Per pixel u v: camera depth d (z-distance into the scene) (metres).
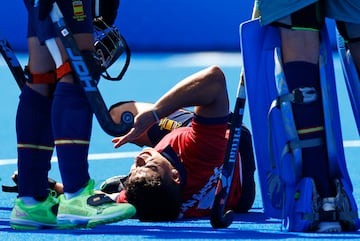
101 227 14.16
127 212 13.38
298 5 12.98
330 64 13.45
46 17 12.96
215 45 56.56
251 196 15.91
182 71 46.97
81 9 13.10
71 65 12.87
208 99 14.51
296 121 13.31
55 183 16.20
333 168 13.38
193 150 14.77
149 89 39.75
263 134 13.48
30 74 13.73
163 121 16.17
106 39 16.41
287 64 13.29
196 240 12.77
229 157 13.77
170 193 14.61
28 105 13.70
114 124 12.75
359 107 14.21
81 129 13.21
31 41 13.70
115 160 22.84
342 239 12.68
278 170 13.45
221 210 13.80
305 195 13.26
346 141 26.34
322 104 13.30
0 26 54.25
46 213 13.81
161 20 56.19
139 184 14.56
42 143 13.79
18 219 13.80
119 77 15.84
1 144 26.03
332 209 13.29
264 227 14.20
